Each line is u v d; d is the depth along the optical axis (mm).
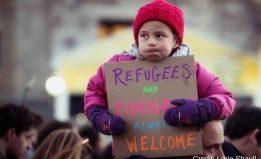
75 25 21562
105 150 6875
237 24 22141
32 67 21219
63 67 14477
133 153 3838
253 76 14664
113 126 3730
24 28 21344
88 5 21719
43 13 21391
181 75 3822
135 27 3869
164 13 3775
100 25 21875
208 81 3951
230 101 3863
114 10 21891
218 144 3963
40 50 21266
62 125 6969
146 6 3826
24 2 21344
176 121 3668
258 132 5711
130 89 3857
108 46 14430
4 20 21391
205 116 3668
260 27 22047
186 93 3812
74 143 5180
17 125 6223
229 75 14516
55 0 21469
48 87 14398
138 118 3842
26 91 7953
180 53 3895
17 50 21266
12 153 6238
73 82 14469
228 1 22141
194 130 3779
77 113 18672
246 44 22141
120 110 3857
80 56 14516
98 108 3926
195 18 22016
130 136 3842
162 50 3781
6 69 21250
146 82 3850
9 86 21172
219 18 22094
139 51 3895
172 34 3844
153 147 3822
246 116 5750
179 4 22047
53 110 19922
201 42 14367
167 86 3826
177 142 3799
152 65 3854
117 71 3881
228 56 14492
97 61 14453
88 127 8469
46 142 5207
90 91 4043
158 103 3830
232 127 5805
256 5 22094
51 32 21391
